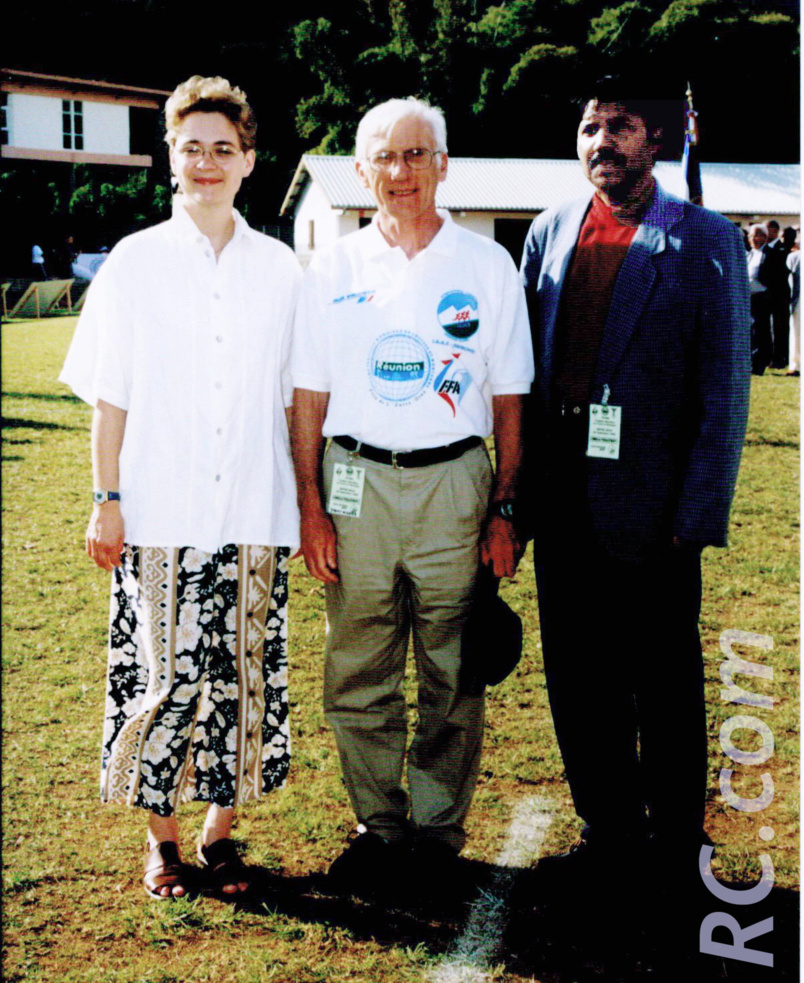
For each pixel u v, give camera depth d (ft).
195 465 7.16
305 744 10.14
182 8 97.45
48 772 9.39
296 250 92.94
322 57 113.91
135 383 7.14
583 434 7.45
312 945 7.12
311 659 12.16
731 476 7.07
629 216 7.23
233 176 7.06
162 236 7.13
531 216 78.38
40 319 57.57
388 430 7.34
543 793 9.25
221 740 7.65
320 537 7.66
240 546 7.42
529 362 7.58
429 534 7.46
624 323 7.15
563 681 7.93
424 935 7.26
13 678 11.33
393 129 6.98
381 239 7.36
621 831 8.02
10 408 26.68
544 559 7.85
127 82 81.15
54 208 86.12
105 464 7.19
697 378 7.14
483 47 104.53
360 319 7.37
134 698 7.54
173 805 7.50
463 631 7.71
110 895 7.66
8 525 16.65
